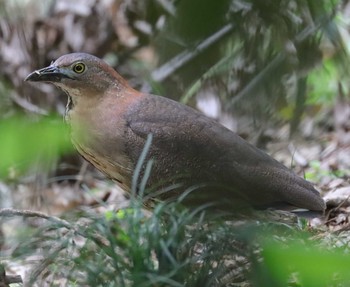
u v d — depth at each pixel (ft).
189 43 27.58
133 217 27.61
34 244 30.99
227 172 36.37
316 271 17.31
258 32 31.60
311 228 36.14
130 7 55.72
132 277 26.50
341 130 57.77
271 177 36.40
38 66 58.95
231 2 25.63
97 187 54.03
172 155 36.40
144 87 56.29
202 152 36.42
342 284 25.64
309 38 34.09
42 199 49.65
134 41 59.06
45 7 61.26
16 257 29.76
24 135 22.90
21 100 55.16
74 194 52.70
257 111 35.94
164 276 26.18
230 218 35.94
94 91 37.32
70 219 33.27
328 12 36.63
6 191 49.78
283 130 51.21
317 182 46.37
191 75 33.86
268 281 19.56
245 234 26.96
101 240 29.17
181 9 25.58
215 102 45.11
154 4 37.32
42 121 23.80
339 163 51.11
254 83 34.50
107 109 37.22
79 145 37.78
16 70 57.41
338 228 36.88
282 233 32.65
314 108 59.31
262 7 30.45
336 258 17.33
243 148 36.86
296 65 34.50
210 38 30.71
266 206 36.63
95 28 59.98
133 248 26.84
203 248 28.12
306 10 32.96
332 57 47.32
